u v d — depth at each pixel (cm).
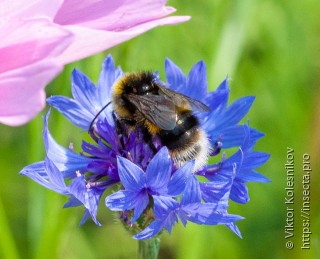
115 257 23
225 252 22
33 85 14
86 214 17
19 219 23
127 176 16
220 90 18
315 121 21
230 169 17
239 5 21
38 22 15
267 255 23
